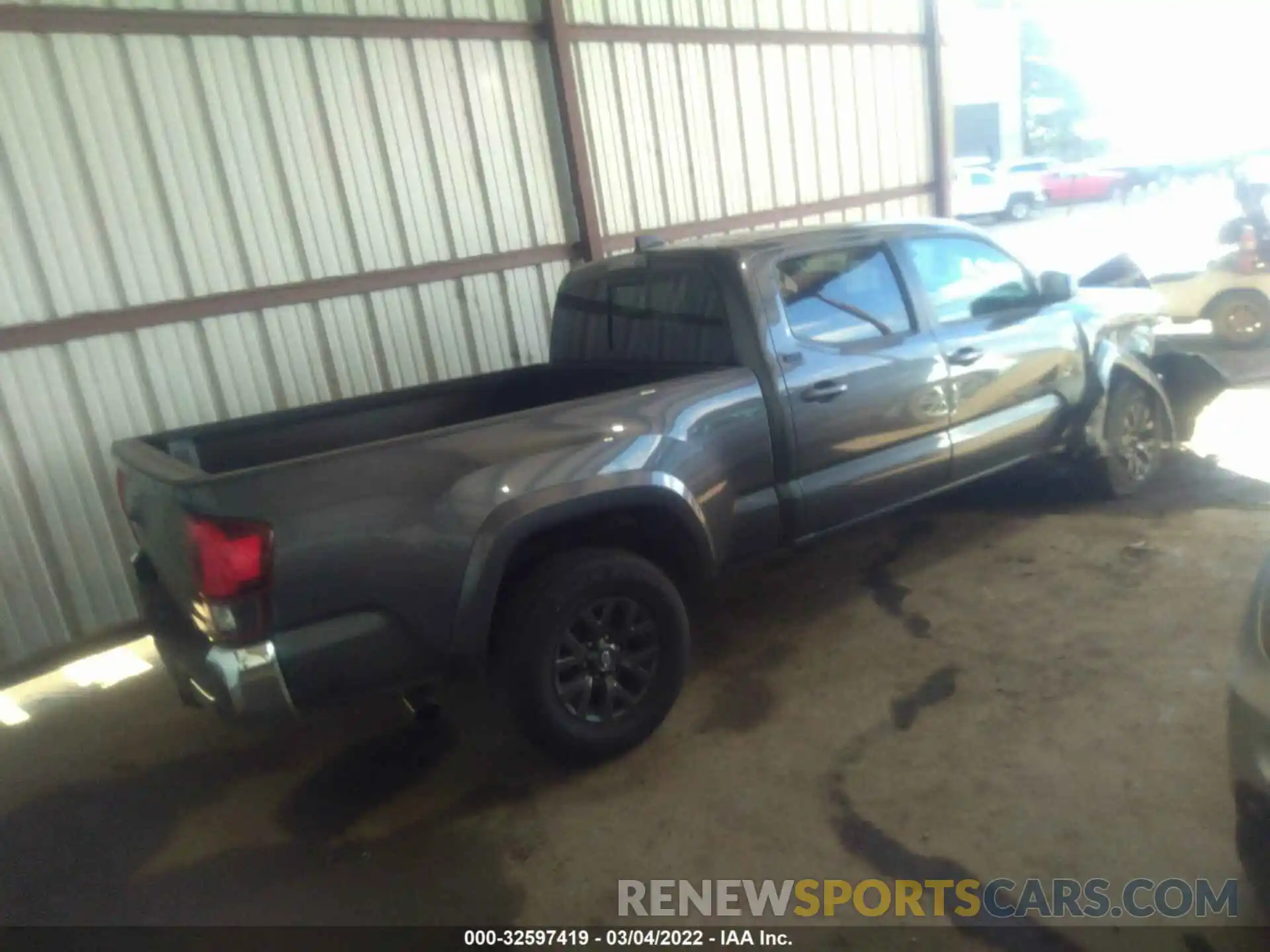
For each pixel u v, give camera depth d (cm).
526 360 666
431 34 589
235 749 387
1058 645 377
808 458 384
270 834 325
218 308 522
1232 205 1898
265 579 267
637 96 715
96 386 486
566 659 321
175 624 310
